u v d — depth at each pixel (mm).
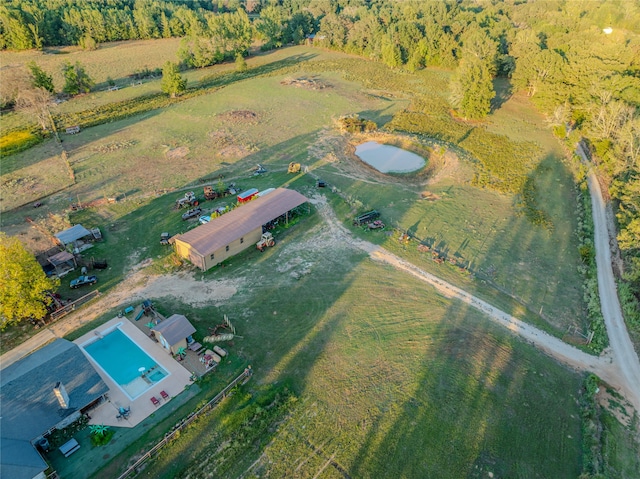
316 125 92312
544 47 121250
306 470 31953
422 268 53250
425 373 39750
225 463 32219
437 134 90250
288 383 38406
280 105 102188
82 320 44531
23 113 93688
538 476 32406
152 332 42625
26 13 137125
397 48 130125
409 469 32406
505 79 123375
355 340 43000
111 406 36000
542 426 35875
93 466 31703
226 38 134750
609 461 33125
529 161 80562
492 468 32719
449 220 62875
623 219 57938
